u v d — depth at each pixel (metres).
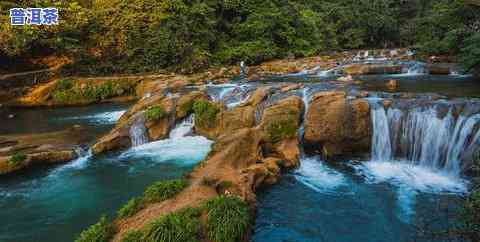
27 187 12.02
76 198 11.17
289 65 30.22
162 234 7.11
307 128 13.94
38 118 20.95
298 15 41.28
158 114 16.70
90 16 27.39
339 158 14.00
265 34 36.84
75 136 16.66
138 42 29.00
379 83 20.06
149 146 16.02
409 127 13.30
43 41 24.56
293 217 9.98
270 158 12.74
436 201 10.43
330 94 14.79
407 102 13.89
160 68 29.38
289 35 38.97
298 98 15.05
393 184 11.78
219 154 11.80
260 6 38.97
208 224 7.74
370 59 32.84
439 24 28.61
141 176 12.72
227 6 36.88
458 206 9.66
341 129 13.59
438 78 21.52
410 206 10.30
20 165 13.02
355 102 13.95
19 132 17.72
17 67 25.08
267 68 30.56
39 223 9.77
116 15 28.55
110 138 15.33
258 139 12.87
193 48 31.09
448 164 12.25
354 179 12.25
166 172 13.02
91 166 13.73
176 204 8.68
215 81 24.64
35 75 24.95
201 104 17.11
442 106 13.00
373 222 9.66
